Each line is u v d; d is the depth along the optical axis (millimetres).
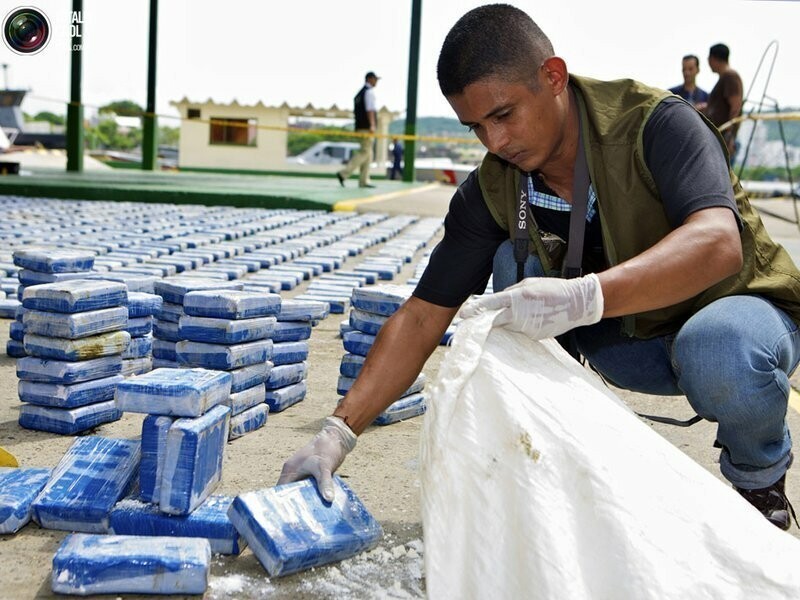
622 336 2494
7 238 7742
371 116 16953
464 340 1708
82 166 20375
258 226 9742
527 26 1930
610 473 1578
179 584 1838
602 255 2285
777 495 2232
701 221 1882
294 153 66500
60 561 1813
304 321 3398
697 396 2090
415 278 6199
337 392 3477
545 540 1502
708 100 10805
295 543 1929
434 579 1539
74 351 2871
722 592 1492
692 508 1578
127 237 8141
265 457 2744
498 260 2436
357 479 2609
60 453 2707
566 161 2148
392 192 16562
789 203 18234
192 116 33000
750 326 2037
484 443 1614
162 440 2109
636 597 1477
